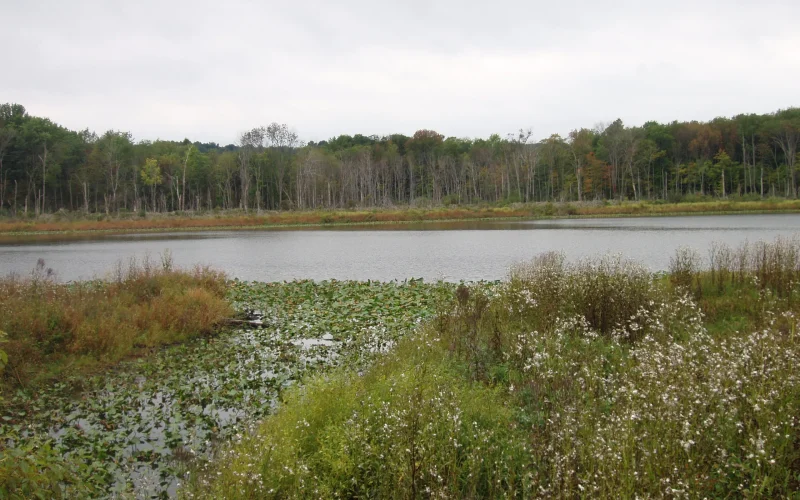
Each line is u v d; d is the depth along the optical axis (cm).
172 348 1278
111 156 9025
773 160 9856
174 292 1650
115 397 961
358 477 554
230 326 1503
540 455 514
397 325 1359
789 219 5375
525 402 691
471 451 555
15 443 777
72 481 576
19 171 8706
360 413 630
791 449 495
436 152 12469
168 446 759
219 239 4988
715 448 494
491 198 11156
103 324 1281
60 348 1223
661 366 646
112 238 5334
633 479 445
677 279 1373
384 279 2347
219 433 795
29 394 995
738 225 4703
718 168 9338
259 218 7225
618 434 505
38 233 6259
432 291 1783
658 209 7244
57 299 1452
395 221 7394
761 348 678
